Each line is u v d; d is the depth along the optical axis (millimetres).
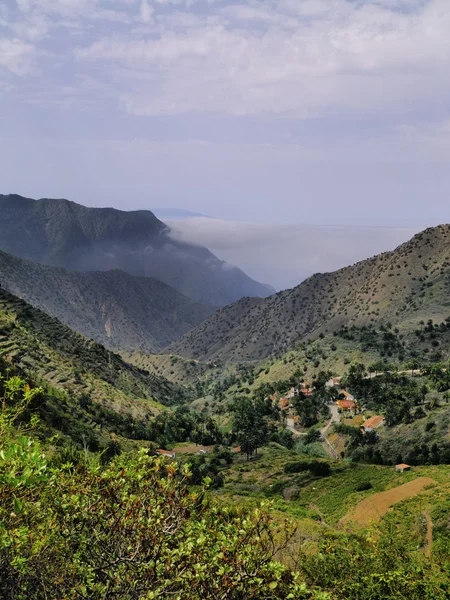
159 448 143750
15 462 7266
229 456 149375
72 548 8180
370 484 97062
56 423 83000
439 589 18609
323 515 84250
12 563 7238
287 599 8164
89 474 8852
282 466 131750
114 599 7875
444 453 123500
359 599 17859
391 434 154000
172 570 8039
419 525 56594
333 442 169125
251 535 8703
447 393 169875
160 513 8422
